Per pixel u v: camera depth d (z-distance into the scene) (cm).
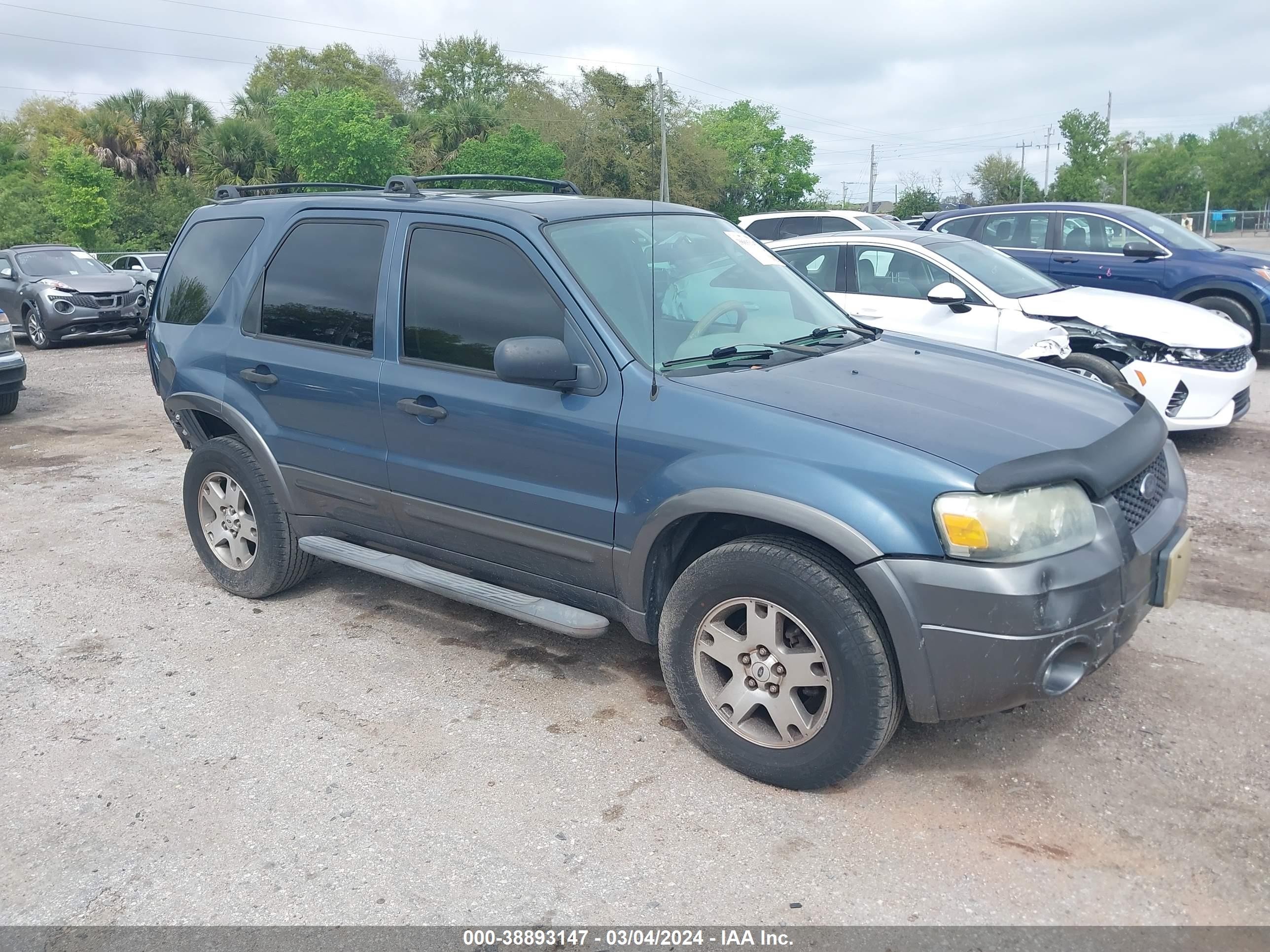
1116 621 299
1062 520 288
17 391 979
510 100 5578
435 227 396
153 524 627
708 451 315
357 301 417
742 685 325
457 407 374
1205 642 420
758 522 327
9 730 373
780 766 318
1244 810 307
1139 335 709
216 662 427
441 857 294
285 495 454
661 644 340
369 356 408
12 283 1653
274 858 296
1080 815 307
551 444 351
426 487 393
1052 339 682
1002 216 1155
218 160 4359
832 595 296
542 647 436
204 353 475
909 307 762
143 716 381
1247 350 734
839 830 302
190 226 511
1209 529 564
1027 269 820
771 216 1238
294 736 364
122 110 4328
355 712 381
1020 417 320
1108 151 7900
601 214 397
